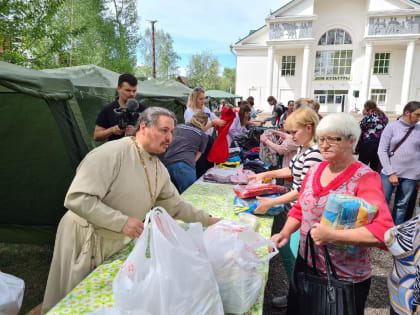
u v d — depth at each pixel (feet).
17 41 23.09
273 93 89.25
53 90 7.69
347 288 3.63
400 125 9.67
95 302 3.68
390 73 80.69
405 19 73.46
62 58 27.17
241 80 90.53
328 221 3.62
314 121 5.50
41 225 9.64
